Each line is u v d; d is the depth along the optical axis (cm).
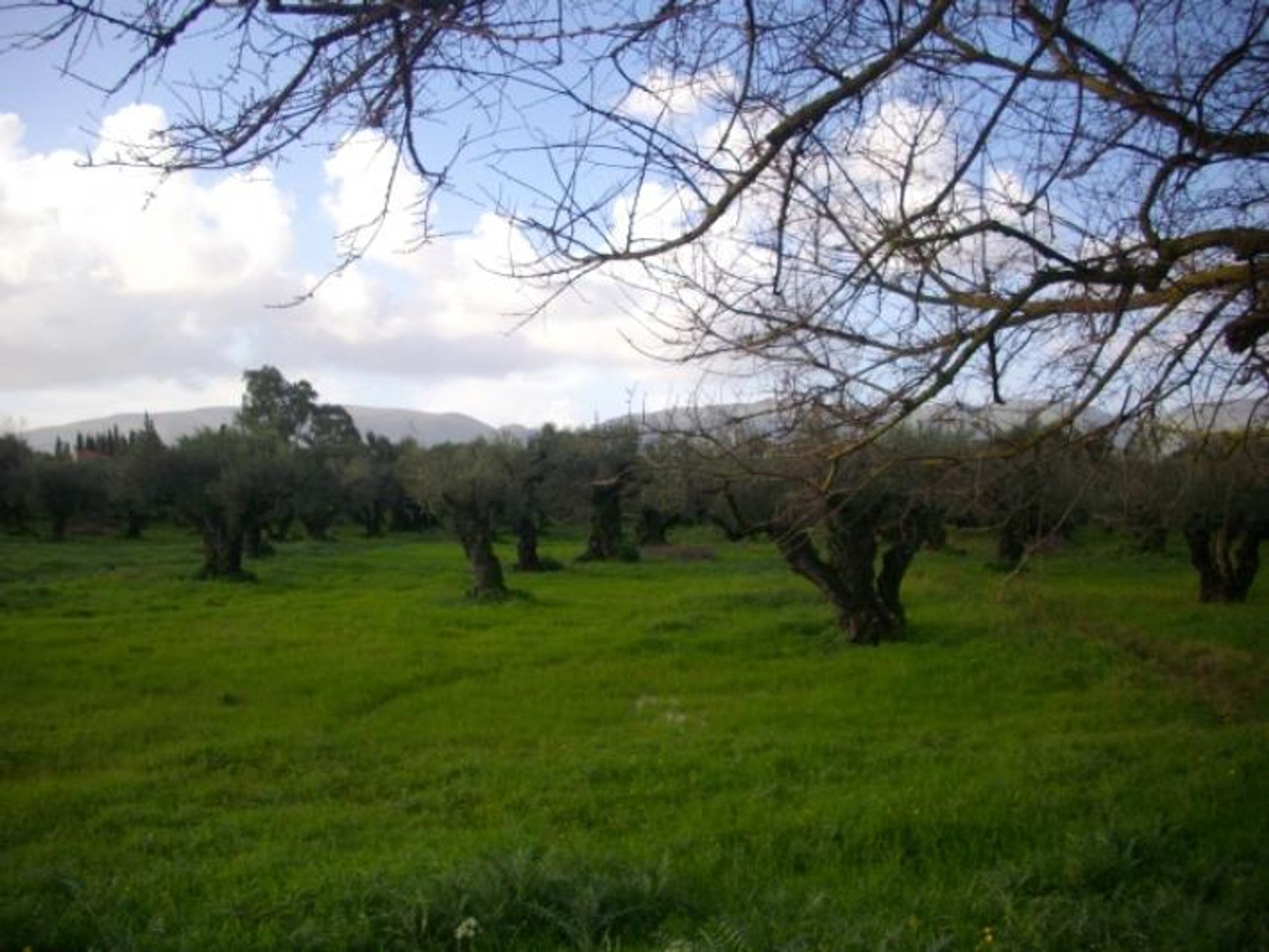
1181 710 1305
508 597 2847
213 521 3553
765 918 577
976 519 523
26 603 2723
